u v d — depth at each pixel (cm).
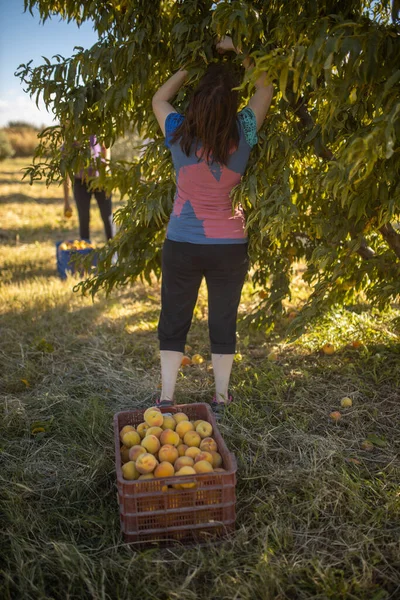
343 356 369
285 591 185
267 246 346
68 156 304
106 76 269
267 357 371
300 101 270
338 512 222
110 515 223
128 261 336
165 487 197
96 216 960
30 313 469
